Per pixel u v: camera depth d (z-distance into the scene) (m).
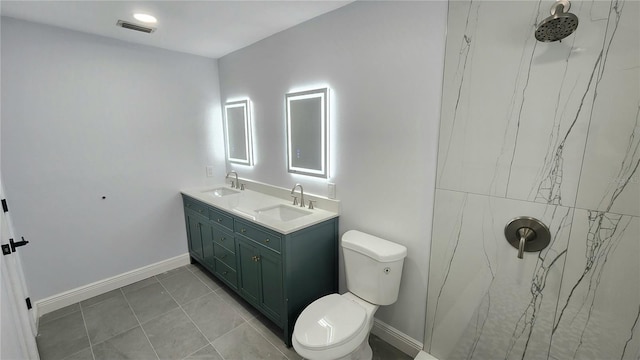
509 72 1.29
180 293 2.59
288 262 1.87
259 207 2.37
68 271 2.41
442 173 1.56
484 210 1.44
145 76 2.66
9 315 1.38
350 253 1.83
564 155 1.19
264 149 2.75
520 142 1.29
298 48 2.22
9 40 2.00
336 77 1.99
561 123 1.18
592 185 1.14
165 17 2.04
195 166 3.10
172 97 2.85
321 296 2.15
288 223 1.94
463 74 1.42
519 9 1.23
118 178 2.60
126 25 2.16
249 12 1.97
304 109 2.23
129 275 2.73
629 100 1.04
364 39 1.79
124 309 2.35
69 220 2.38
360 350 1.73
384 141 1.79
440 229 1.62
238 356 1.87
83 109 2.36
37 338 2.02
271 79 2.52
